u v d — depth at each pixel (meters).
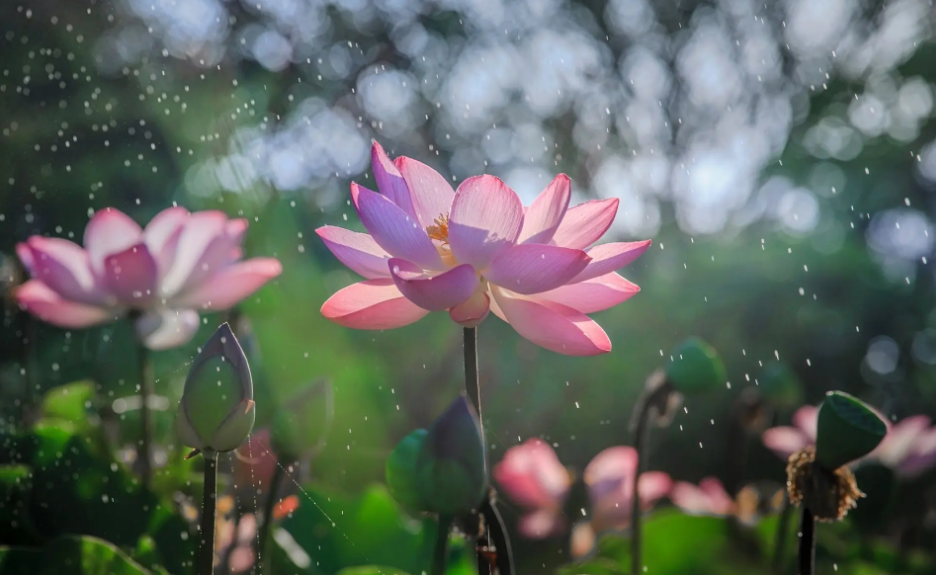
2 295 2.17
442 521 1.56
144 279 1.98
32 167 2.21
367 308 1.72
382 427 2.69
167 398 2.20
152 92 2.37
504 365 4.54
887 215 8.13
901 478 2.38
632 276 5.64
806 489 1.72
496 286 1.75
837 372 6.64
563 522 2.32
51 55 2.26
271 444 1.77
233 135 2.48
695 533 2.21
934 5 8.10
